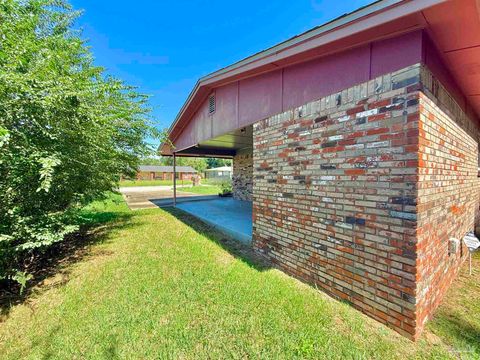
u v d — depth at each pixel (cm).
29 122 277
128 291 283
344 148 246
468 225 379
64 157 311
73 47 389
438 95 223
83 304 260
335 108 256
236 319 225
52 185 321
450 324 218
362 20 206
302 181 301
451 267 290
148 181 3228
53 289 304
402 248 199
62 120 303
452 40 200
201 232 561
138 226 632
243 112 431
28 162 265
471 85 284
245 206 955
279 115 341
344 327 213
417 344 193
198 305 249
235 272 328
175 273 330
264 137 373
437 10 167
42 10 355
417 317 196
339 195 252
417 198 188
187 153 1049
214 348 190
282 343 194
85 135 350
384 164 210
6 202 278
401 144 197
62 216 333
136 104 543
